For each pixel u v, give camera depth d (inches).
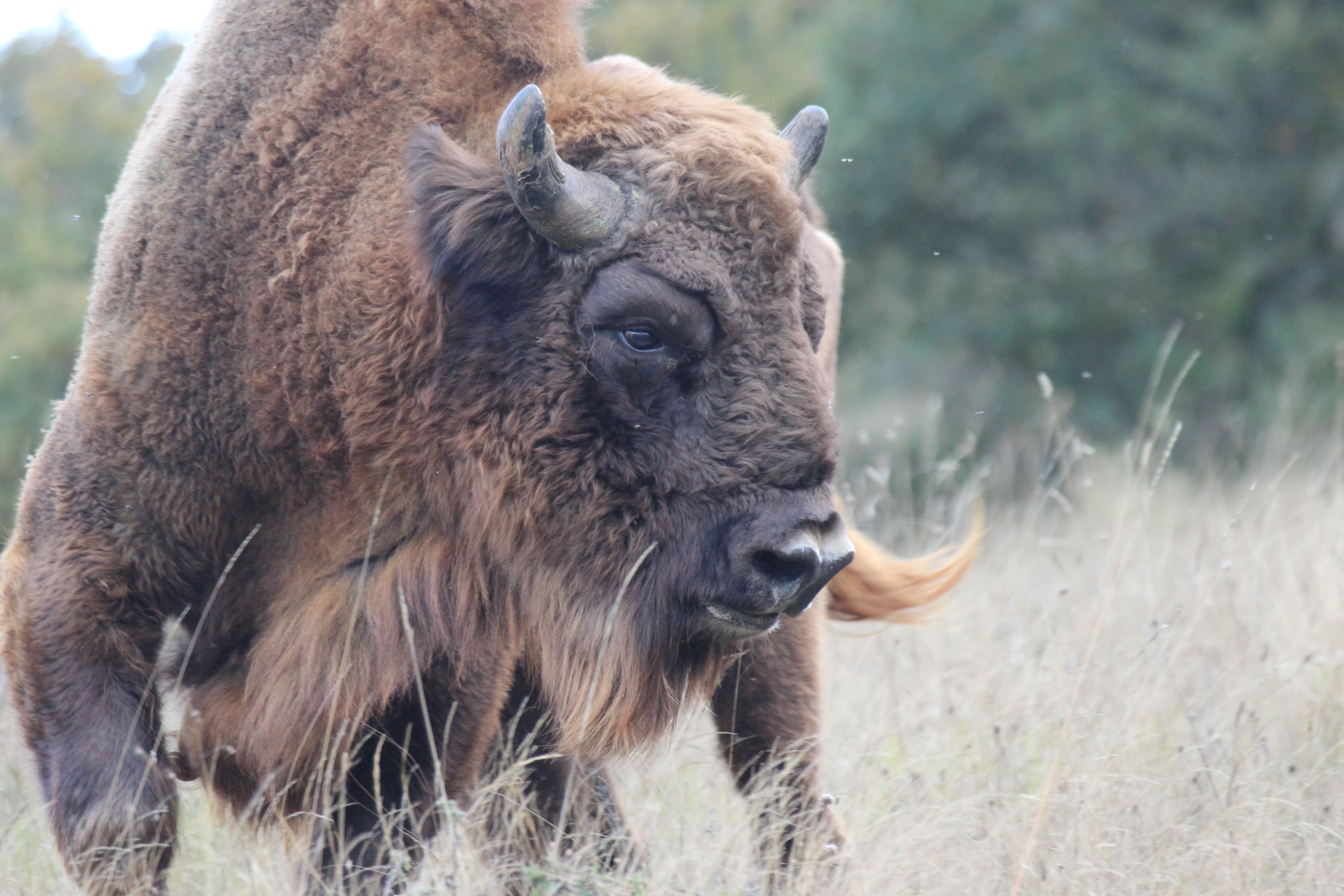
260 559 591.5
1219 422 2236.7
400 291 556.7
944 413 2329.0
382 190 569.9
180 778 577.3
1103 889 548.1
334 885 534.3
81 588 545.3
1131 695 699.4
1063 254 2396.7
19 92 3567.9
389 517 579.2
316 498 583.2
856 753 703.7
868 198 2522.1
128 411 560.7
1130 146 2370.8
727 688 692.7
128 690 547.2
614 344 528.1
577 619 552.7
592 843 585.9
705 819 653.3
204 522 573.3
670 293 518.6
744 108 583.8
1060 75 2426.2
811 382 529.0
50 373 2095.2
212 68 602.2
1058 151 2413.9
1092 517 1208.8
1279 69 2365.9
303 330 566.3
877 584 755.4
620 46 3257.9
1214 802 596.1
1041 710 700.7
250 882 556.4
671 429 530.0
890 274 2516.0
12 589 560.1
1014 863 563.5
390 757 571.2
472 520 563.5
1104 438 2287.2
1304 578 852.0
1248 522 917.8
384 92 587.2
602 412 536.1
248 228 576.4
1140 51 2427.4
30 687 544.4
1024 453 2032.5
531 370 541.3
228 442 573.0
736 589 525.3
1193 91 2402.8
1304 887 550.9
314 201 572.7
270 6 605.3
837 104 2568.9
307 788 561.6
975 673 780.0
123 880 515.2
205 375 569.0
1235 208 2379.4
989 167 2480.3
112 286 582.9
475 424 551.8
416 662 546.0
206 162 584.1
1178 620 758.5
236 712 577.0
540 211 520.4
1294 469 1263.5
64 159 2655.0
